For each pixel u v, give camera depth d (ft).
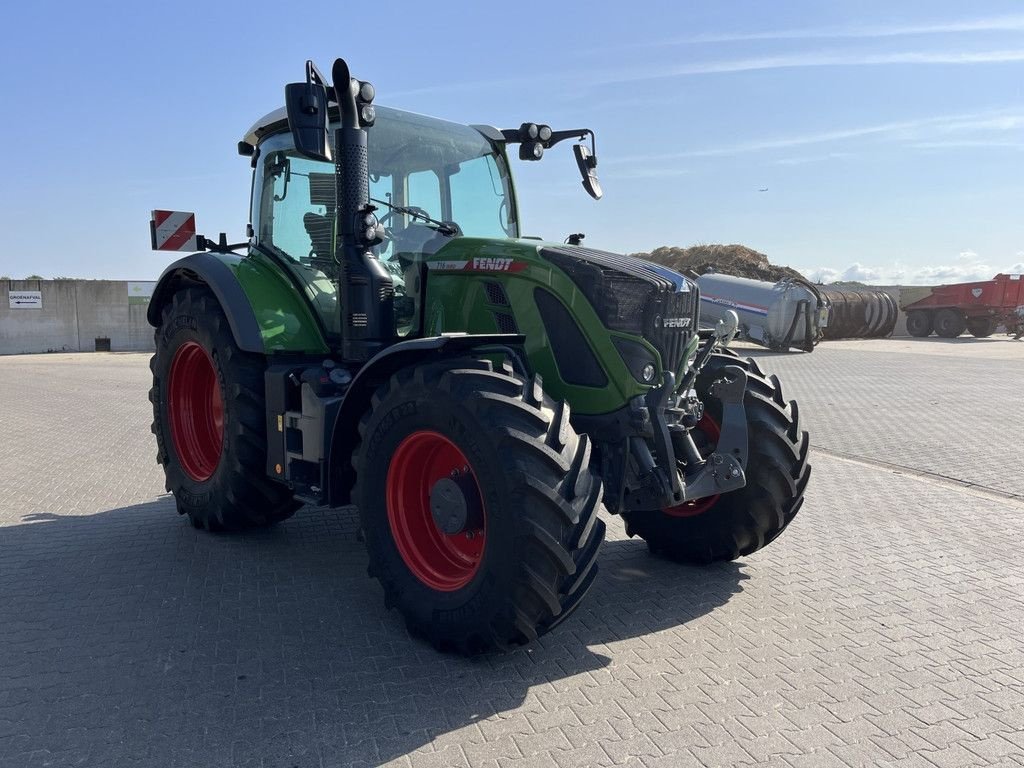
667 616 11.94
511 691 9.52
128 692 9.36
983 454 24.90
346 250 12.73
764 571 14.02
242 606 12.03
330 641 10.84
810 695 9.55
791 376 49.93
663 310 11.33
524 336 10.87
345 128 12.43
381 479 10.99
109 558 14.20
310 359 14.39
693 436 13.74
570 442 9.89
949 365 58.59
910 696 9.57
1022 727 8.90
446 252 12.92
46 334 77.71
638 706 9.21
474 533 10.53
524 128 15.92
